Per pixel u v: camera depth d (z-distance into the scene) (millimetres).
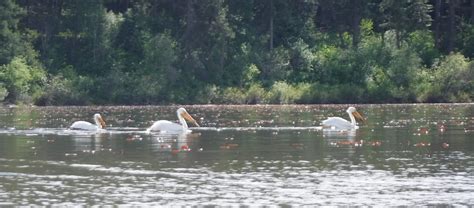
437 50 101312
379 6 103438
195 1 94562
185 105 88625
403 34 100625
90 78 92188
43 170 33562
